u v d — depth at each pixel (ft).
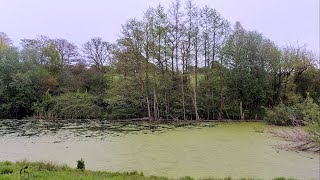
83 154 82.43
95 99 179.32
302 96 159.53
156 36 162.91
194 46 165.27
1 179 42.80
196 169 65.92
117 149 88.33
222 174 61.72
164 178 52.80
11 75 186.91
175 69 168.55
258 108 163.94
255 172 62.59
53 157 79.05
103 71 226.79
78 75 212.02
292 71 163.94
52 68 216.95
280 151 80.18
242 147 87.35
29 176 45.65
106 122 156.66
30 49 210.18
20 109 191.93
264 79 160.45
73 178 45.44
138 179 49.47
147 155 80.28
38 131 126.31
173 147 89.92
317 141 71.00
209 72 164.86
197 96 163.73
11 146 93.86
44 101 183.93
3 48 210.79
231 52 161.68
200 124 143.95
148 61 162.71
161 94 165.68
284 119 132.77
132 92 164.96
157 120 158.71
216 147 88.43
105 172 56.24
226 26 168.96
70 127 138.51
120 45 166.30
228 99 161.27
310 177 58.03
